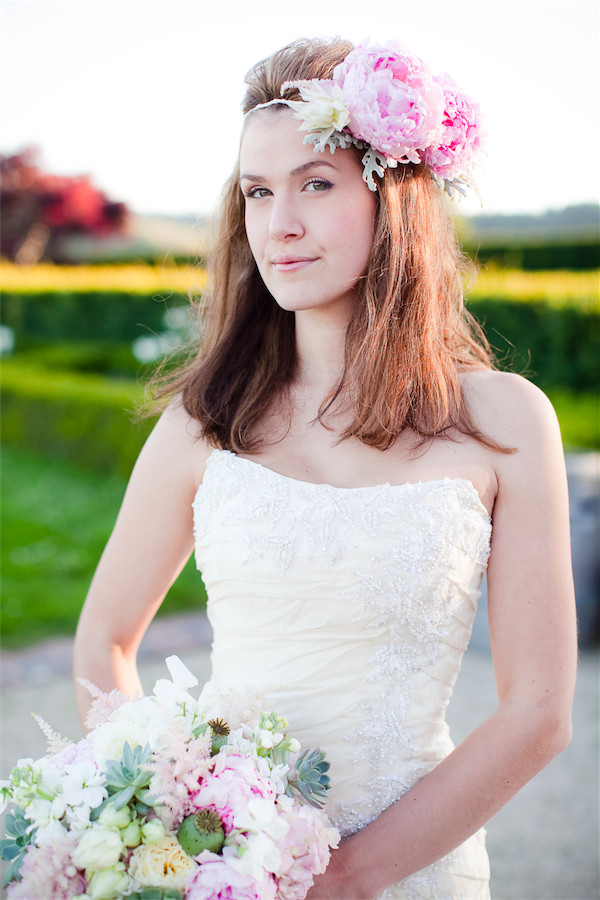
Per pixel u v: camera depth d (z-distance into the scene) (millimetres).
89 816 1270
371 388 1632
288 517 1597
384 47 1602
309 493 1607
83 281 16641
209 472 1698
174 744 1293
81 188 24859
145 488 1763
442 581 1560
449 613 1594
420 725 1595
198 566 1731
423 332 1655
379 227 1641
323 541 1568
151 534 1757
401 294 1661
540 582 1524
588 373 8812
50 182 24812
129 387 11227
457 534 1561
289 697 1582
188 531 1780
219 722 1406
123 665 1754
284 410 1750
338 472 1652
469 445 1612
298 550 1583
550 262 11086
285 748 1418
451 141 1703
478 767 1483
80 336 15836
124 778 1277
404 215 1677
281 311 1810
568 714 1505
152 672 4832
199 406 1750
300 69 1630
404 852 1472
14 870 1281
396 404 1630
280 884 1283
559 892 2953
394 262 1637
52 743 1396
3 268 18406
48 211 24906
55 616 5770
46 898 1210
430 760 1604
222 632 1687
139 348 12930
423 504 1564
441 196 1822
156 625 5688
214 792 1272
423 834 1473
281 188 1582
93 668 1724
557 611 1514
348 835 1559
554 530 1542
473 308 9227
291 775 1413
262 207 1631
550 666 1499
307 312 1738
